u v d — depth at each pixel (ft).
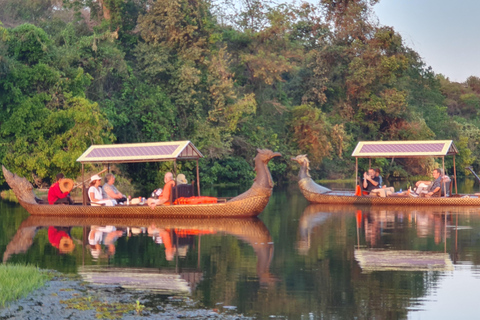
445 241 81.61
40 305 48.85
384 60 286.87
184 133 232.32
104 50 209.56
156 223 102.73
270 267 63.82
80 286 55.11
